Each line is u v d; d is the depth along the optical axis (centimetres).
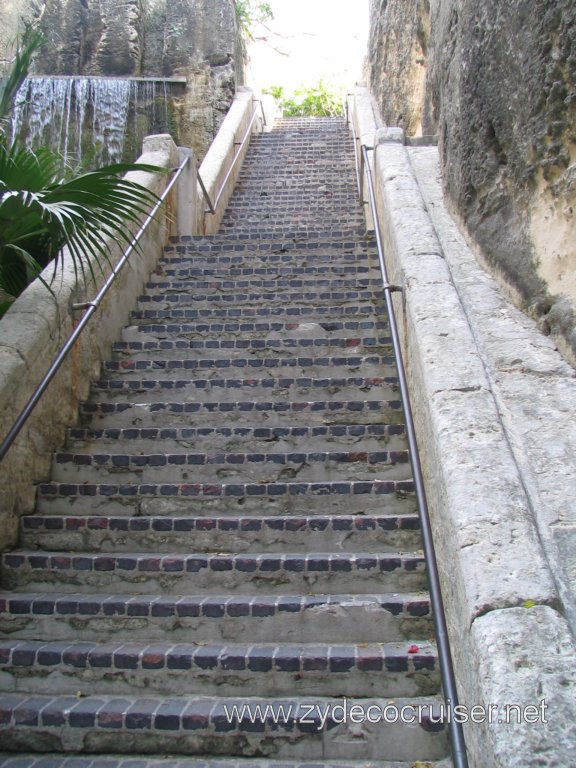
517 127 393
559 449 300
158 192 740
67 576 359
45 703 291
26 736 282
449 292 415
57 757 277
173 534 380
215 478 434
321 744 273
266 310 614
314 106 2159
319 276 680
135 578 355
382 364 529
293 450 454
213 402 495
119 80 1356
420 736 270
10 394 399
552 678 205
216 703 288
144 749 278
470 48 469
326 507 400
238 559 351
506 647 215
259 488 405
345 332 576
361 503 398
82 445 468
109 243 575
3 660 309
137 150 1351
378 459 428
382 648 306
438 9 660
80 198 432
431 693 290
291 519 375
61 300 474
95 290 538
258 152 1404
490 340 377
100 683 304
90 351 526
